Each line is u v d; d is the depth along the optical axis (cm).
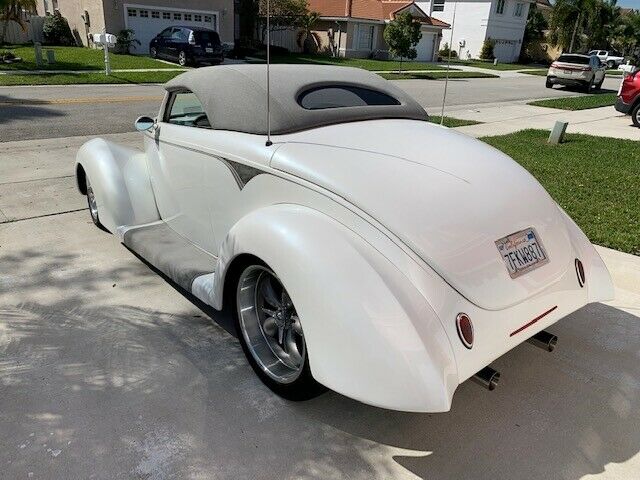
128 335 300
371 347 196
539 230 250
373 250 216
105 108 1119
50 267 378
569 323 334
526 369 288
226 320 319
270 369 257
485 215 234
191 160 323
